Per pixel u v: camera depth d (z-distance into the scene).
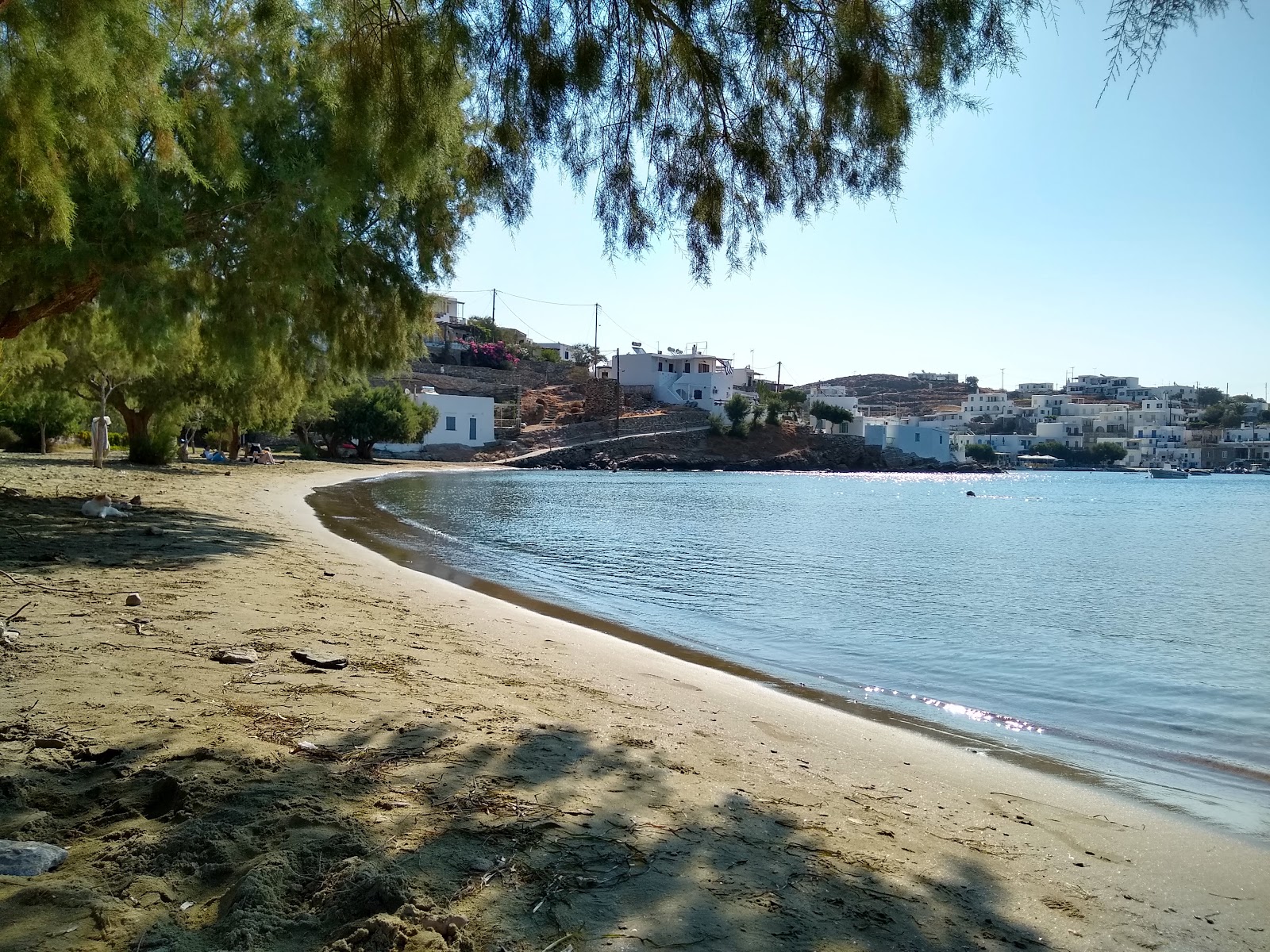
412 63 4.87
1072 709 7.66
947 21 4.21
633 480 70.38
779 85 5.19
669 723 5.89
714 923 2.87
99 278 12.37
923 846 3.92
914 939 2.92
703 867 3.33
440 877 2.98
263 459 50.22
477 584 14.14
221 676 5.64
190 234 12.64
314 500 30.36
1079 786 5.34
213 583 9.86
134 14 5.78
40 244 10.95
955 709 7.50
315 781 3.81
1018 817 4.59
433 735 4.78
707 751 5.22
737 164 5.54
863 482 84.19
